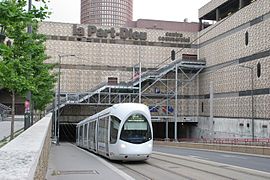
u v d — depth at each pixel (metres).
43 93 34.47
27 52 18.77
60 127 78.94
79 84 67.50
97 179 13.70
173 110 69.75
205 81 68.56
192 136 72.62
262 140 47.91
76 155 25.59
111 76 68.56
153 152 31.88
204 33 69.38
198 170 18.06
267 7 51.12
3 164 4.76
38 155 5.98
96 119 28.42
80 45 67.94
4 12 8.46
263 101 51.34
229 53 60.44
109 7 122.12
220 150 36.50
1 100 63.28
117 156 22.03
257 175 16.06
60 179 13.67
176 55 71.06
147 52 70.06
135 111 22.52
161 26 79.31
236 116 57.78
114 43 69.06
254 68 53.78
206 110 67.81
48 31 67.06
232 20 59.91
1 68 11.67
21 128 35.09
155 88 68.88
